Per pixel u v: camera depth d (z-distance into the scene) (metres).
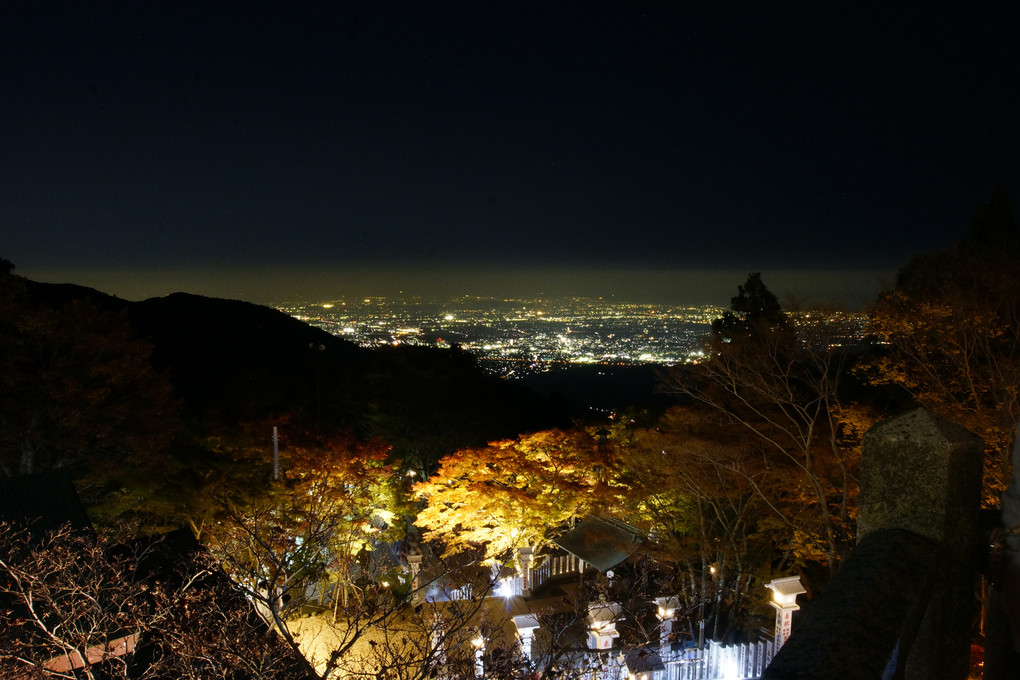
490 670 7.08
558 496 14.83
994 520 1.81
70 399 15.02
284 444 15.78
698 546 13.52
